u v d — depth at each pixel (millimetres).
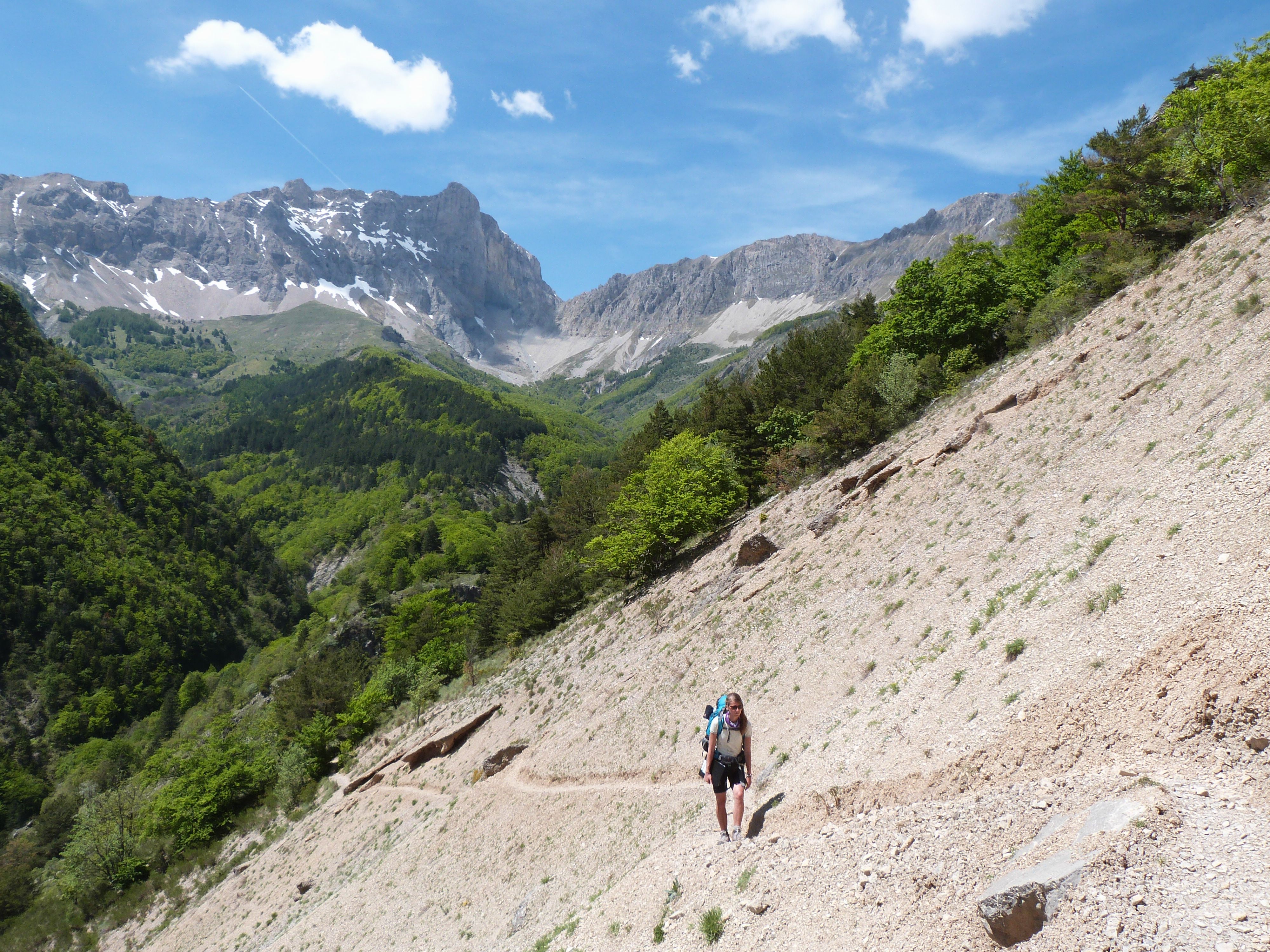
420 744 50250
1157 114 43281
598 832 21938
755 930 8867
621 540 52000
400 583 150000
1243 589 8266
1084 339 26781
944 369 41312
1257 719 6805
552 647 52312
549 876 21922
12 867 74375
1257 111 30188
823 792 10766
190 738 108625
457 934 23719
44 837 80812
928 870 7625
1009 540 17891
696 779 20062
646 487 53438
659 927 10406
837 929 7863
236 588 169750
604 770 25828
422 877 30484
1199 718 7250
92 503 160625
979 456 25156
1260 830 5809
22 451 157625
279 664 127000
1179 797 6539
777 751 16844
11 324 182500
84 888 61000
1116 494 15562
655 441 79438
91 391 189750
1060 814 7137
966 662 13281
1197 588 9477
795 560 30828
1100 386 22312
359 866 39125
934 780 9656
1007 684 11211
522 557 85812
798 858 9570
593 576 61844
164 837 64438
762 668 23703
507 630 70188
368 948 28219
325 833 47938
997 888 6387
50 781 109062
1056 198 49594
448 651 80312
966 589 17094
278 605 172000
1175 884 5633
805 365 62781
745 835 11453
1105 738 8141
